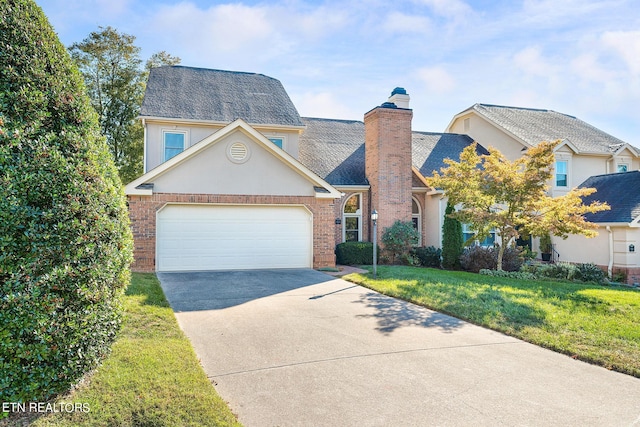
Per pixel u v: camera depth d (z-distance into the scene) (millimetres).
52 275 3689
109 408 3977
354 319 7906
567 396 4766
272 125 17875
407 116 18359
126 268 4863
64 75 4379
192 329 6992
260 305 8836
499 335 7102
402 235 17328
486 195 14484
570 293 10398
